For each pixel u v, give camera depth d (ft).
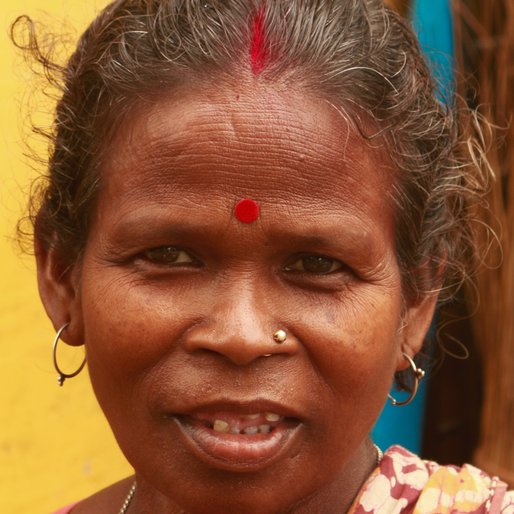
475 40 15.01
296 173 7.15
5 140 13.57
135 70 7.46
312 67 7.29
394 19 8.39
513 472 15.20
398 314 7.84
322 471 7.52
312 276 7.37
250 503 7.38
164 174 7.22
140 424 7.49
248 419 7.29
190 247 7.27
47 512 14.67
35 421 14.51
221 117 7.14
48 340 14.58
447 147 8.67
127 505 9.24
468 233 11.51
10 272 14.08
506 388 15.26
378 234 7.54
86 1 13.60
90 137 7.80
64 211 8.27
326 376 7.36
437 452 16.75
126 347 7.40
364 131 7.41
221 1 7.45
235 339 7.03
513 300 14.98
